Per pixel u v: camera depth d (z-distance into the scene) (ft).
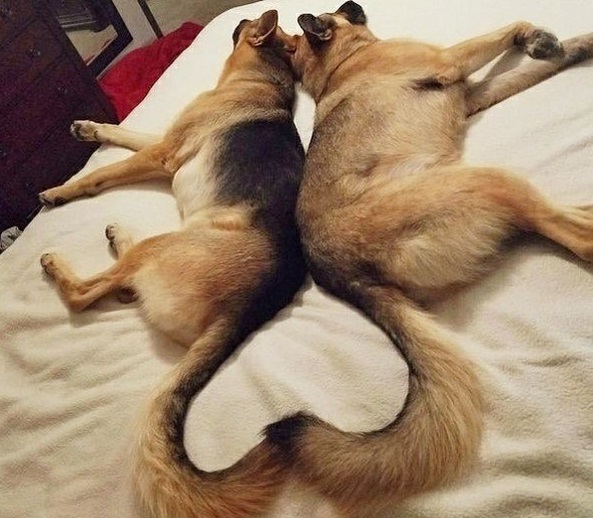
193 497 3.34
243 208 4.89
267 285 4.35
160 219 5.49
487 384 3.31
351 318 3.97
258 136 5.42
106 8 10.56
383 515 3.06
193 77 6.98
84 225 5.61
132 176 5.92
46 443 4.03
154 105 6.88
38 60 7.95
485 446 3.14
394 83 4.98
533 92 4.69
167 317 4.36
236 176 5.17
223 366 4.08
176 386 3.91
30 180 8.12
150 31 11.47
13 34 7.61
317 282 4.34
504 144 4.40
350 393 3.57
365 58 5.44
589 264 3.55
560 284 3.56
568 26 5.08
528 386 3.22
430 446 3.12
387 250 3.95
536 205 3.69
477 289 3.77
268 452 3.28
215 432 3.70
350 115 4.91
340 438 3.21
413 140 4.58
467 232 3.75
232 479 3.29
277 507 3.24
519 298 3.60
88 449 3.92
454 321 3.71
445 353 3.43
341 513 3.11
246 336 4.23
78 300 4.76
